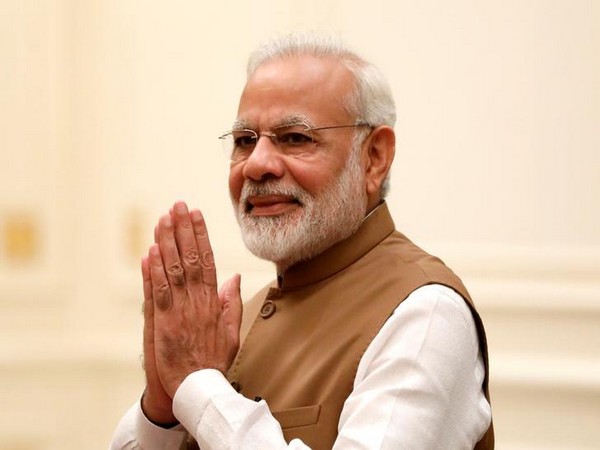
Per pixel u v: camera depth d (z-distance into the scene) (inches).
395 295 112.1
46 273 307.4
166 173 297.0
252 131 118.9
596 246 229.1
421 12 251.4
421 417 101.9
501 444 231.5
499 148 240.2
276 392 113.5
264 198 117.9
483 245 241.4
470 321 111.2
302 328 117.8
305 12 271.1
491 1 242.5
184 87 294.8
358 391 105.4
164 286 111.1
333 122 117.6
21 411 299.1
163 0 298.7
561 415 225.8
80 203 309.3
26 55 309.4
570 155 232.1
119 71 304.8
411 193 250.5
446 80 247.3
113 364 302.2
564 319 231.3
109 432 302.2
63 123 310.0
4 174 306.5
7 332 302.2
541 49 236.2
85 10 310.0
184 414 106.9
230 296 119.6
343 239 120.2
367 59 125.0
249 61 125.0
